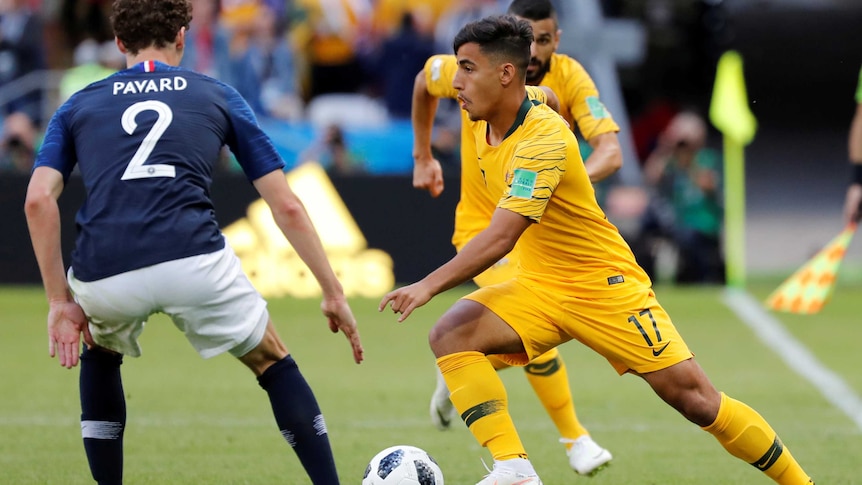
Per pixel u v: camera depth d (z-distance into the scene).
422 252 42.31
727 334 36.06
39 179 14.30
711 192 46.09
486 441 15.60
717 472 19.75
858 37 63.12
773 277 49.38
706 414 15.61
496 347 15.78
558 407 19.36
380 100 54.97
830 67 64.00
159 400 26.05
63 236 40.41
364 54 55.97
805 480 16.05
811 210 59.78
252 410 25.02
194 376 29.23
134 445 21.47
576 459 19.23
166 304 14.20
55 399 26.00
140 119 14.54
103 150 14.43
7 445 21.31
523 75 15.32
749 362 31.61
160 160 14.36
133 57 15.27
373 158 49.41
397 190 42.38
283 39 53.31
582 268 15.74
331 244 42.38
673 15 57.62
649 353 15.50
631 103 58.72
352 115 53.41
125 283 14.08
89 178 14.42
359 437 22.38
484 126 16.23
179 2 15.27
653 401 26.41
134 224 14.12
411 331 36.31
